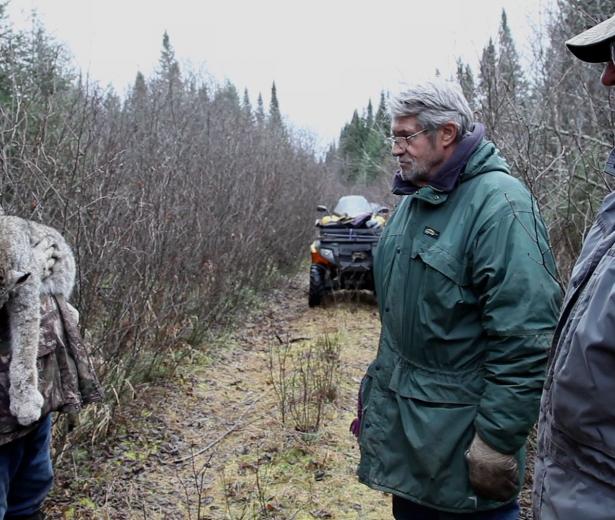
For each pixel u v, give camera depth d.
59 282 2.35
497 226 1.82
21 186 3.76
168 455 3.81
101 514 3.14
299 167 12.73
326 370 4.99
